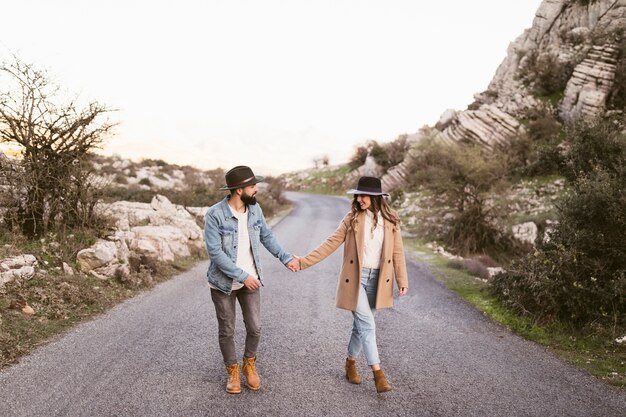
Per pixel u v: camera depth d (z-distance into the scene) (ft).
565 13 112.37
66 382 12.21
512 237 49.78
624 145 47.55
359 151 172.55
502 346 17.56
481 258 42.80
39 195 23.67
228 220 11.99
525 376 14.34
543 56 102.17
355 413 11.28
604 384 13.82
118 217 31.94
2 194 23.16
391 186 101.81
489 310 22.84
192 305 21.42
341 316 20.95
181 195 59.52
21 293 17.93
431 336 18.53
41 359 13.65
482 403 12.17
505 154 74.69
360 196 12.61
